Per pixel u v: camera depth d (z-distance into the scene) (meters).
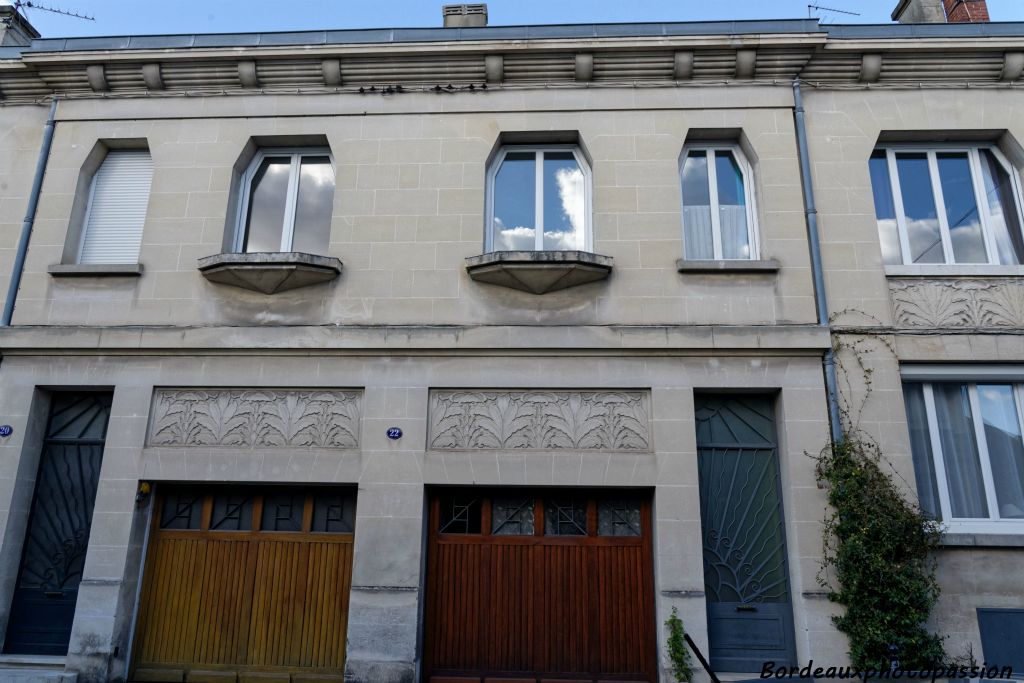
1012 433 8.52
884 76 9.41
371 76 9.64
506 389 8.55
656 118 9.41
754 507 8.33
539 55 9.41
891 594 7.35
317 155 9.84
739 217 9.37
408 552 8.02
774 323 8.55
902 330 8.48
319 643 8.16
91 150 9.67
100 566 8.14
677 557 7.87
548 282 8.62
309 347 8.60
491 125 9.47
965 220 9.27
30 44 10.90
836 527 7.70
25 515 8.65
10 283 9.12
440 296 8.82
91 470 8.86
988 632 7.59
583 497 8.53
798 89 9.38
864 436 8.12
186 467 8.40
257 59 9.58
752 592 8.07
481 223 9.10
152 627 8.30
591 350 8.50
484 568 8.30
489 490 8.53
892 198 9.31
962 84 9.36
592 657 8.02
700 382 8.41
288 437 8.53
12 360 8.86
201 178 9.45
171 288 9.01
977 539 7.77
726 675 7.71
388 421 8.42
